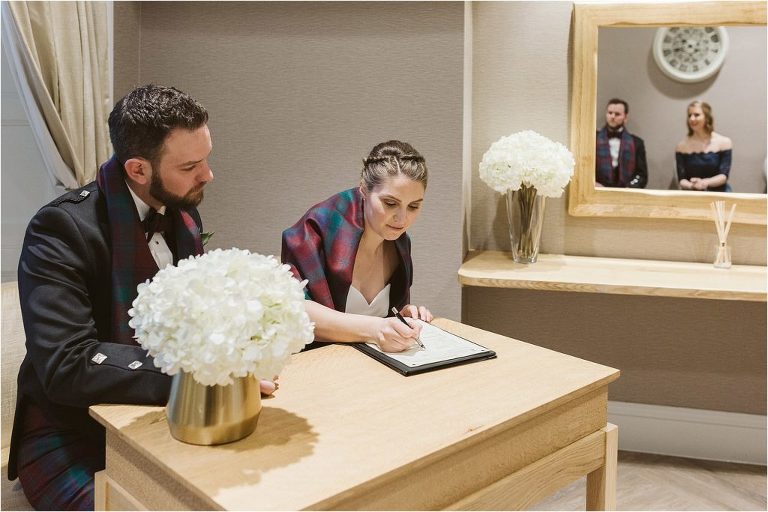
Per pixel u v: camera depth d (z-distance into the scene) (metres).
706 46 3.00
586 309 3.28
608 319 3.26
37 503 1.72
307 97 3.22
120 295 1.77
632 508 2.69
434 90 3.05
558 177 2.92
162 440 1.35
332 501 1.17
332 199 2.30
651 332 3.23
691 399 3.22
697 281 2.77
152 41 3.39
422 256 3.13
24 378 1.78
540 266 3.04
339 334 1.98
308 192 3.26
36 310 1.59
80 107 3.00
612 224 3.23
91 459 1.74
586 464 1.73
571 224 3.28
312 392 1.62
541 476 1.60
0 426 1.93
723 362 3.17
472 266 3.03
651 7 3.02
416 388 1.65
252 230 3.36
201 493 1.17
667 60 3.04
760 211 3.00
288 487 1.19
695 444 3.22
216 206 3.38
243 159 3.32
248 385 1.36
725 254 3.01
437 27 3.03
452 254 3.09
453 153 3.05
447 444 1.36
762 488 2.89
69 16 2.94
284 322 1.27
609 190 3.16
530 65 3.22
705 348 3.18
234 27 3.27
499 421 1.46
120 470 1.43
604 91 3.12
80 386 1.51
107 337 1.81
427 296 3.14
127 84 3.34
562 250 3.31
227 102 3.31
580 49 3.11
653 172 3.12
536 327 3.35
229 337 1.20
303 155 3.25
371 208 2.12
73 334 1.58
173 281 1.25
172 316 1.22
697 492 2.84
